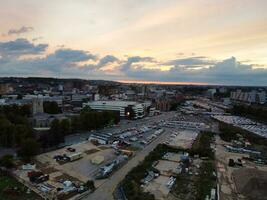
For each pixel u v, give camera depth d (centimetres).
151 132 19300
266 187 9019
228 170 11269
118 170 10738
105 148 13975
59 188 8575
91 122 18162
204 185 9338
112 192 8638
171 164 11638
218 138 17875
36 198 7931
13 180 9169
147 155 12762
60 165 10938
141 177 9769
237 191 9112
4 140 13312
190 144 15525
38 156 11900
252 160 12912
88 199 8069
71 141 15100
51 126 15388
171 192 8769
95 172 10419
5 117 16088
